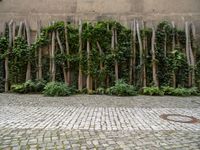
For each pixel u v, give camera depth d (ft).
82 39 41.45
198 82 41.37
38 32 42.27
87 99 33.96
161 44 41.75
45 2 43.06
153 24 42.39
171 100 33.65
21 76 41.55
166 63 41.22
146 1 42.80
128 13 42.70
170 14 42.68
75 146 15.69
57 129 19.26
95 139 17.02
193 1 42.68
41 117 23.18
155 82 40.75
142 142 16.56
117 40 41.70
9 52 41.39
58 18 42.83
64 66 41.29
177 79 41.45
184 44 42.22
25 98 34.37
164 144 16.22
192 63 41.39
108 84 41.11
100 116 23.80
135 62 41.52
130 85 39.75
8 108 27.32
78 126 20.17
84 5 42.86
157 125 20.76
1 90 40.98
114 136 17.71
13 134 17.95
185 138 17.42
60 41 41.75
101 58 40.98
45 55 42.06
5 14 42.98
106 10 42.80
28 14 42.93
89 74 40.81
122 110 26.71
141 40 41.81
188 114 25.16
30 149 15.17
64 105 29.40
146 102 31.89
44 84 40.29
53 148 15.34
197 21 42.57
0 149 15.12
